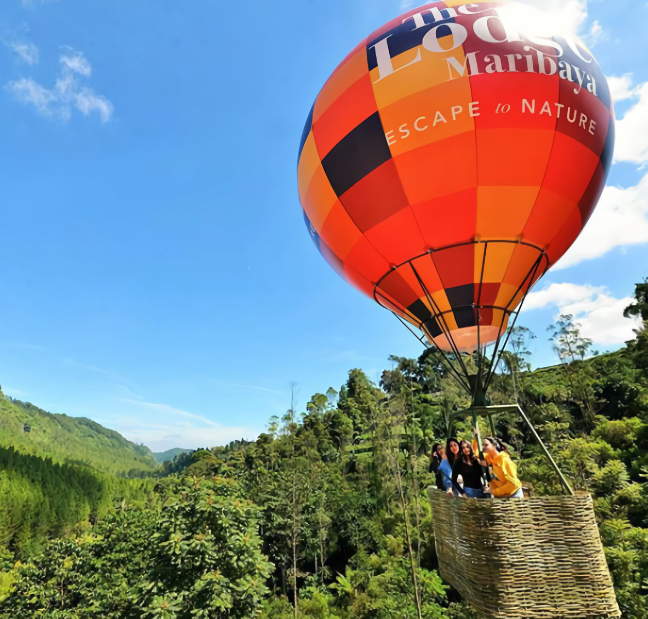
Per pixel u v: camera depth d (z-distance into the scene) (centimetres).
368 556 2814
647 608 1391
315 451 5353
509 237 628
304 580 2981
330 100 705
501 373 4322
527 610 347
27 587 2123
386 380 6112
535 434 468
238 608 1116
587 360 5419
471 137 591
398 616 1984
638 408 3656
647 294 4278
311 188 762
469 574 388
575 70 611
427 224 638
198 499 1259
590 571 354
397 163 628
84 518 8988
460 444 569
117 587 1833
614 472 2062
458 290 655
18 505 7994
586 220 696
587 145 617
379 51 649
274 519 2795
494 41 599
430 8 664
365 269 743
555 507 377
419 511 2595
